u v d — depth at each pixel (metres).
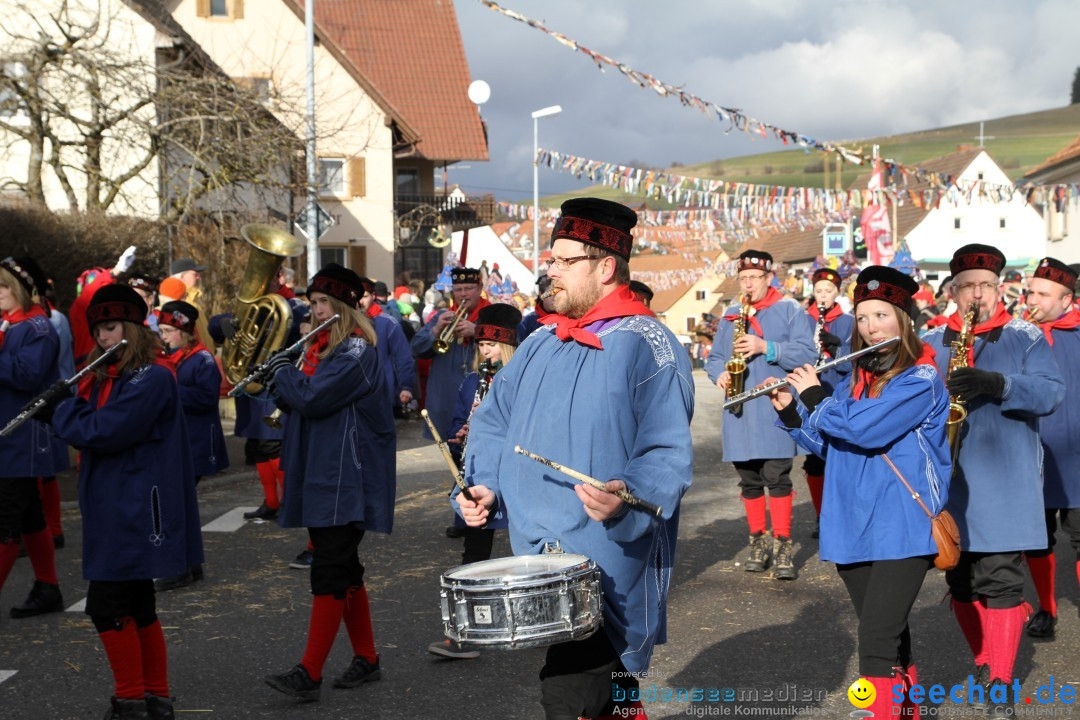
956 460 4.80
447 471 11.85
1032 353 5.13
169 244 17.58
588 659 3.43
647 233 26.16
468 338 8.78
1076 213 35.31
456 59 41.66
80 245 15.23
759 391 4.46
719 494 10.50
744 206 19.19
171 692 5.30
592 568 3.22
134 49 21.30
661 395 3.43
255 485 11.02
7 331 6.51
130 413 4.75
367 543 8.45
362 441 5.31
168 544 4.86
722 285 66.56
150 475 4.85
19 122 21.55
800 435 4.42
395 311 16.59
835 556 4.24
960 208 52.09
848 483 4.25
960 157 36.91
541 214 26.83
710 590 7.02
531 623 3.11
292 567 7.73
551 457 3.45
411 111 40.31
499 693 5.24
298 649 5.95
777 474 7.32
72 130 20.92
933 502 4.12
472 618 3.16
